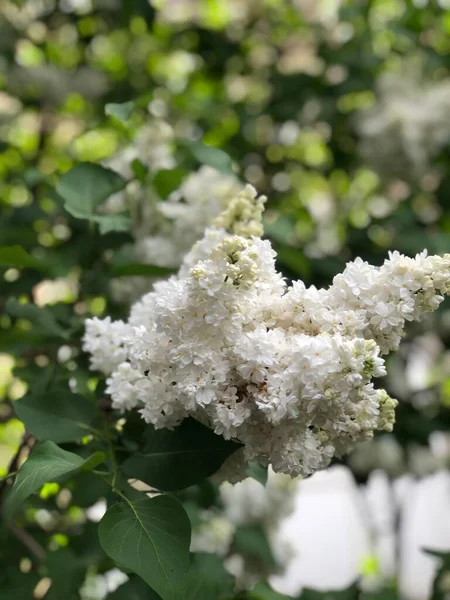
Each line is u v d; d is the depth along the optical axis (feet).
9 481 1.73
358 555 4.26
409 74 3.46
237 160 3.25
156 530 1.09
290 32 3.66
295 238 3.12
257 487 2.75
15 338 1.84
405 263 1.14
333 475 4.90
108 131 2.99
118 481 1.26
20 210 2.35
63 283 2.54
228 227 1.49
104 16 3.34
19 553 1.94
